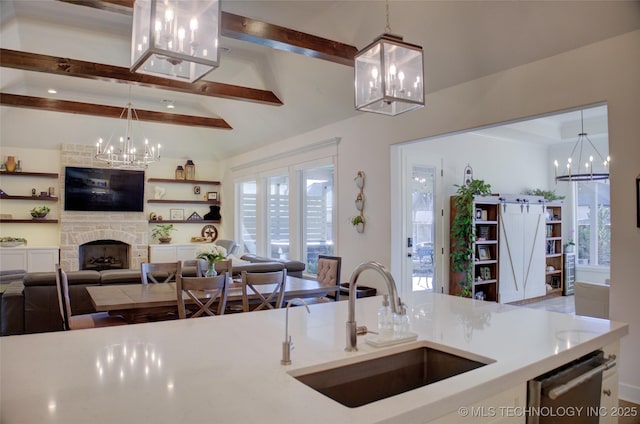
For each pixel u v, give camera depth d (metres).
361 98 2.76
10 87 6.89
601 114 6.91
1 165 8.26
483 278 6.68
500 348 1.63
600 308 3.91
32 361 1.43
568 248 8.18
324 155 6.67
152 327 1.92
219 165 10.87
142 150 9.76
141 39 2.29
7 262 8.01
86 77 5.25
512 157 7.81
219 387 1.22
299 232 7.41
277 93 6.59
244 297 3.38
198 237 10.48
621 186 3.25
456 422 1.20
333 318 2.12
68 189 8.67
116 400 1.12
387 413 1.05
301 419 1.02
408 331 1.77
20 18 4.89
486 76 4.21
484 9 3.69
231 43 5.64
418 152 5.98
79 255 8.91
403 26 4.28
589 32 3.36
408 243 5.63
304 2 4.44
